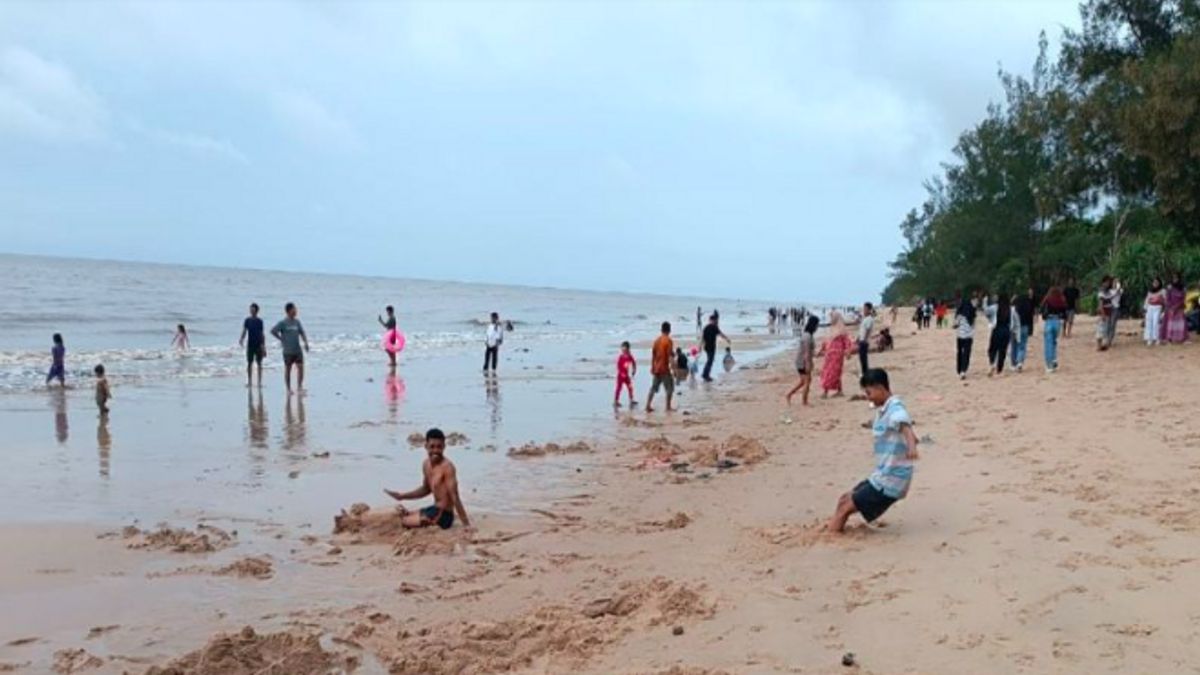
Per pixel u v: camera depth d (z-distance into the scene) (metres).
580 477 11.48
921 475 10.03
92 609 6.65
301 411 17.89
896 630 5.65
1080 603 5.80
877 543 7.57
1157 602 5.71
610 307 147.50
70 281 104.38
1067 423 12.44
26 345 34.38
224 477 11.48
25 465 12.17
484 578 7.34
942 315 50.28
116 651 5.86
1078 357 21.94
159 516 9.47
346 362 30.83
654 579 7.05
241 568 7.61
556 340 48.34
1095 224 52.75
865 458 11.92
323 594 6.99
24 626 6.30
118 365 27.72
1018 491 8.82
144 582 7.29
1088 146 24.98
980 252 57.53
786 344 47.91
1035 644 5.26
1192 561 6.38
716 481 10.97
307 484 11.10
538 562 7.76
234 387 22.17
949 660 5.14
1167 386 15.34
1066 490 8.67
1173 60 21.31
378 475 11.68
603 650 5.63
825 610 6.10
